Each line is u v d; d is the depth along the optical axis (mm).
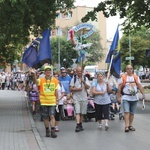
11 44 27516
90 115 15820
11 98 29625
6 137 11383
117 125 14453
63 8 21516
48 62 13672
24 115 17828
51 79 11836
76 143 10742
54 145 10469
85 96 13172
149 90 38219
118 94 12922
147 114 18141
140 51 71500
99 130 13258
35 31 21797
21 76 41688
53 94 11812
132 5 25797
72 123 15414
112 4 25688
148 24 27156
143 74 70562
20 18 19625
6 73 44062
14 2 18016
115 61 15430
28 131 12664
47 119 11945
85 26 30859
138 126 14008
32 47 13836
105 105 13359
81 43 31219
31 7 19922
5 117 16969
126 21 27750
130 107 12891
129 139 11234
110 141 10953
